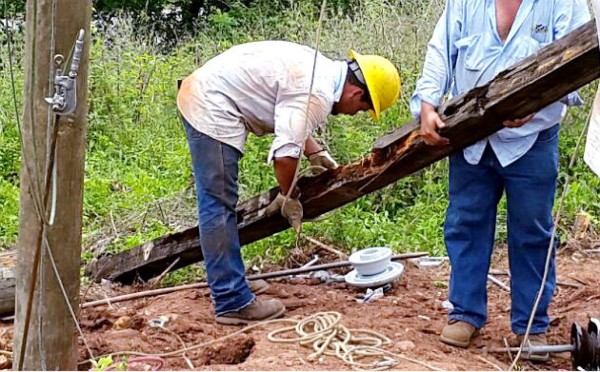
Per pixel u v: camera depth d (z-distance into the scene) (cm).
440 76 449
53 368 373
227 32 1606
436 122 439
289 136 469
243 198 700
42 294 363
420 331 495
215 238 492
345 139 770
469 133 440
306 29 1203
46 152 348
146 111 1089
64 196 358
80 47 331
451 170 469
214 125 483
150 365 446
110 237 709
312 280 607
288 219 525
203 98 486
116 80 1102
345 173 510
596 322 435
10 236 737
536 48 431
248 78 482
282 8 1562
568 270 646
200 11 1931
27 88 345
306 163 618
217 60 496
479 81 441
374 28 1032
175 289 579
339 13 1251
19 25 1230
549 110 435
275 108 480
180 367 449
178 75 1176
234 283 498
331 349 447
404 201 793
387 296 570
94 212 777
